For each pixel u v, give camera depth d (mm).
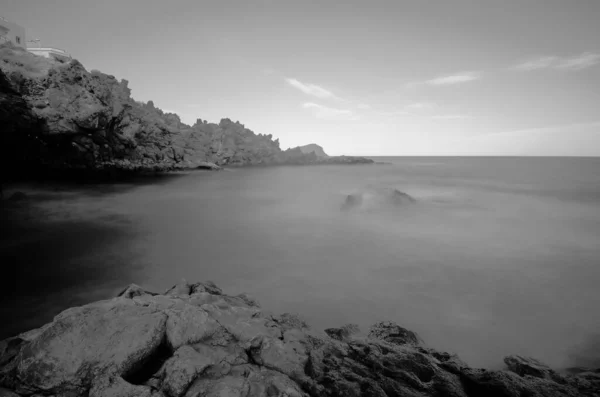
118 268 10594
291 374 3762
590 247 13320
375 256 12234
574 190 31750
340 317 7508
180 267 10828
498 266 11102
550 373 5125
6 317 7207
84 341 3318
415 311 7898
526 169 68188
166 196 28125
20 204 20406
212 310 4809
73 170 31094
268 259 11844
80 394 3055
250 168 65875
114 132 37312
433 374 4312
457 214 20094
